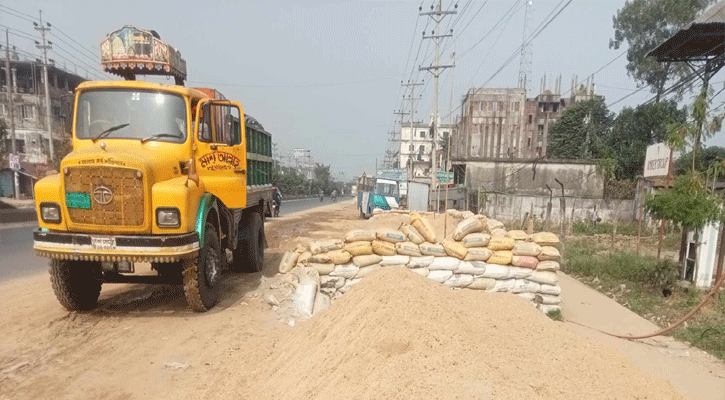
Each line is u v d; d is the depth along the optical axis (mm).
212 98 6762
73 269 5359
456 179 32875
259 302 6211
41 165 32312
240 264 8250
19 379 3754
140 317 5469
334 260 6277
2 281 7688
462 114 58156
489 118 54062
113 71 7371
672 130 9758
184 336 4840
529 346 2928
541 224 22469
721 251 7547
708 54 14117
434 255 6383
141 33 7219
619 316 6391
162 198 4949
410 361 2648
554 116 56969
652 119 27875
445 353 2699
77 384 3705
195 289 5371
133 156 4934
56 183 5023
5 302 6039
